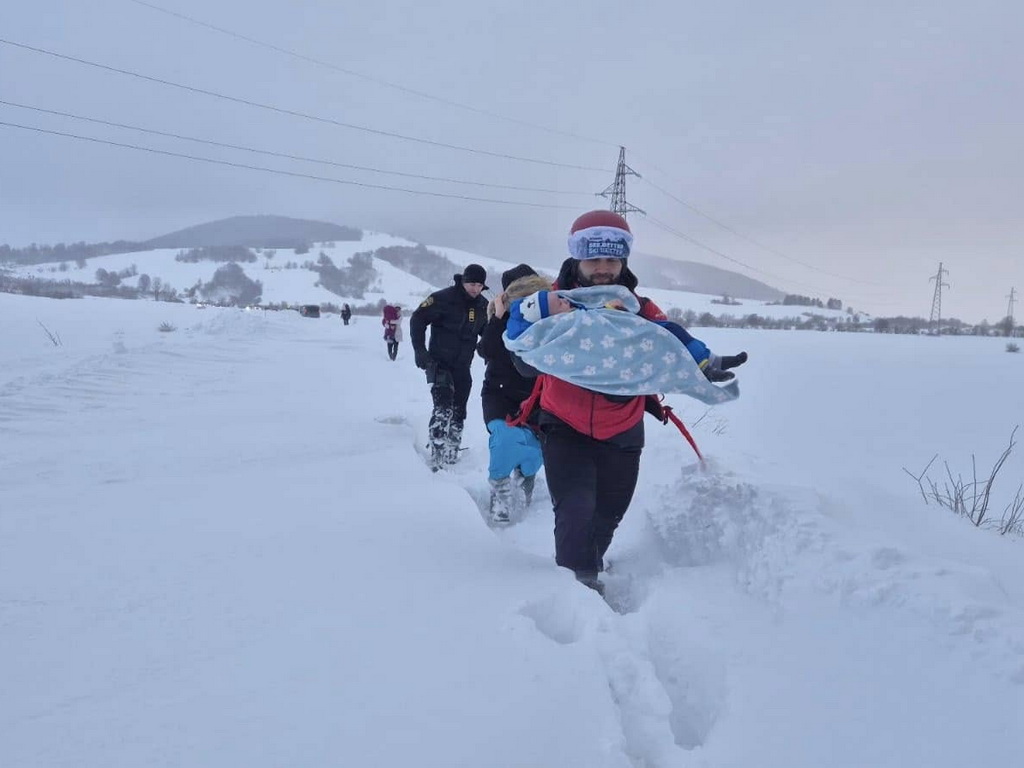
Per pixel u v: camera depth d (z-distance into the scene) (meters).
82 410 7.89
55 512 4.04
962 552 3.70
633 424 3.56
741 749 2.03
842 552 2.94
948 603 2.46
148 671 2.22
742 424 11.82
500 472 4.47
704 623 2.78
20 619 2.58
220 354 14.70
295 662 2.30
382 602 2.79
